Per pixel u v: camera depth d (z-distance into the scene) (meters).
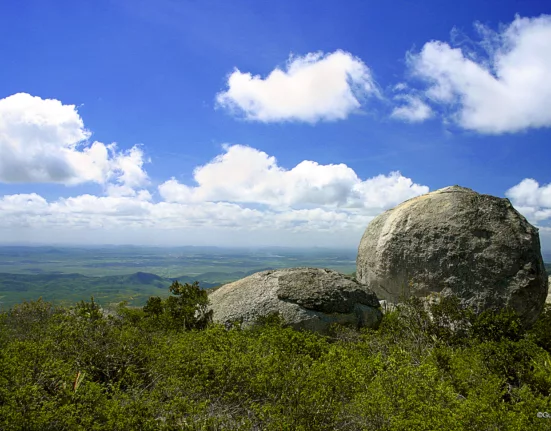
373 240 12.45
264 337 7.88
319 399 5.21
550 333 9.49
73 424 4.77
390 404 5.08
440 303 9.73
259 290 10.92
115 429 4.74
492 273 10.05
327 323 10.19
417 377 5.64
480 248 10.29
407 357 6.93
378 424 5.01
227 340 7.48
